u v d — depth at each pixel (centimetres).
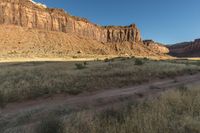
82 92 1331
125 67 2395
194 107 652
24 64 3894
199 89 950
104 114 613
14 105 1098
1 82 1611
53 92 1303
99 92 1330
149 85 1541
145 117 534
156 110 609
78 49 19738
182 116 561
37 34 19250
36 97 1236
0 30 16925
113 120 546
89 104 1014
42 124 545
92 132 486
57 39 19975
